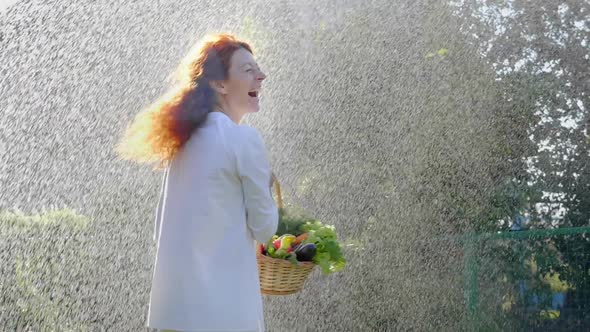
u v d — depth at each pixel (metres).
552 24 6.50
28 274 5.03
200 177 2.28
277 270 2.62
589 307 5.23
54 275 5.09
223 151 2.29
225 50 2.47
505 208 6.32
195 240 2.23
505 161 6.39
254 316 2.26
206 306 2.19
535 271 5.41
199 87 2.43
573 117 6.38
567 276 5.33
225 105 2.48
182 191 2.29
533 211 6.30
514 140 6.40
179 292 2.21
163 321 2.21
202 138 2.32
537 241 5.43
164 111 2.38
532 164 6.37
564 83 6.44
